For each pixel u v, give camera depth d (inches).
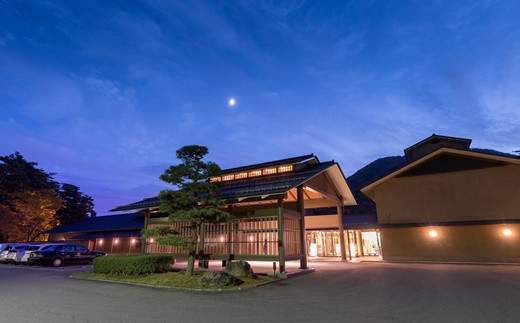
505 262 666.2
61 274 538.3
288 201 644.1
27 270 613.0
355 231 1055.6
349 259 872.3
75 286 395.2
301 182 557.6
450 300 289.9
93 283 423.5
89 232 1273.4
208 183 470.6
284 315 241.6
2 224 1136.8
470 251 703.7
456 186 759.7
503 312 244.7
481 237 701.9
